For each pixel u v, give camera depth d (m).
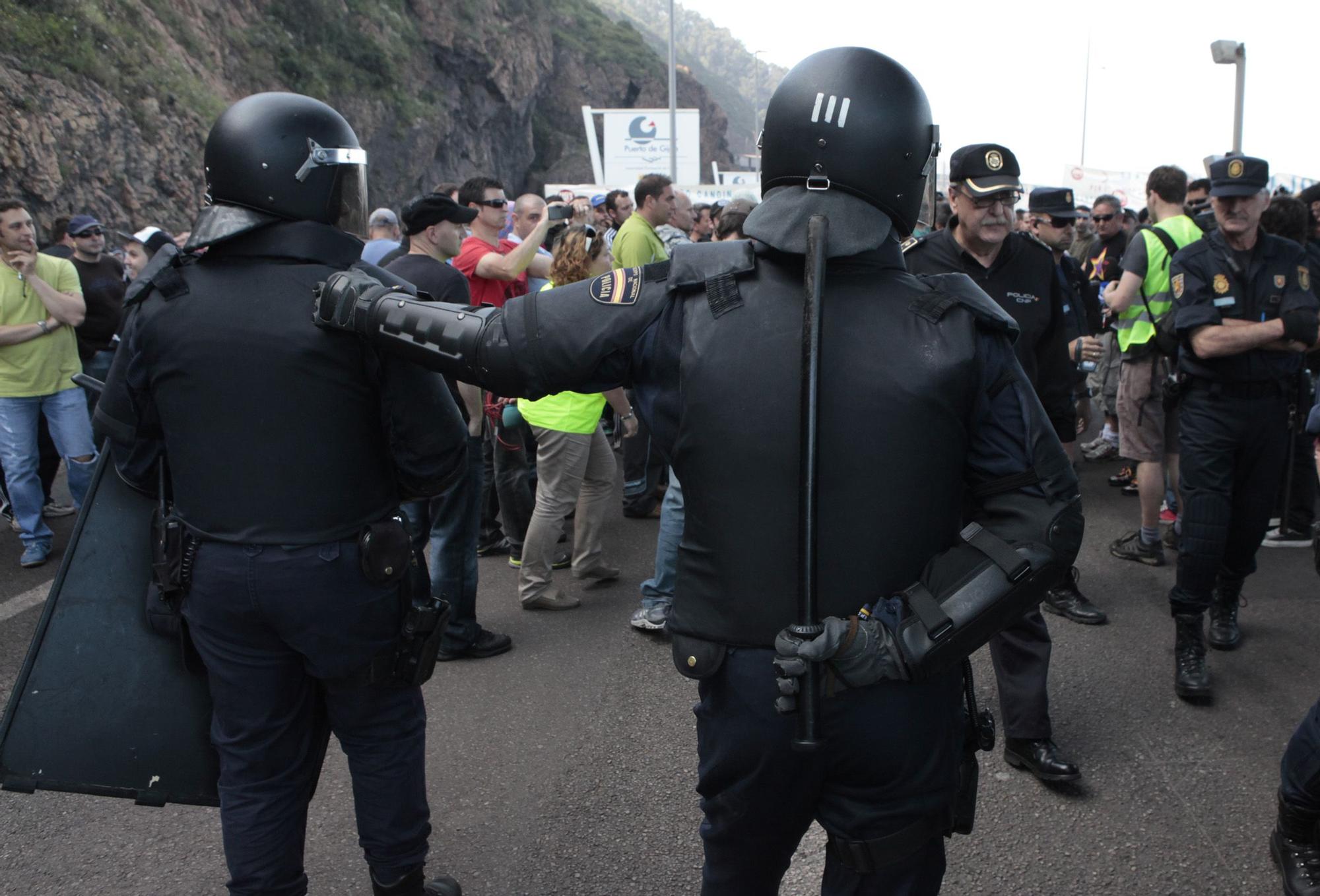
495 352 1.54
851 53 1.49
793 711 1.34
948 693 1.50
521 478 4.94
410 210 3.71
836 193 1.46
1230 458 3.37
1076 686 3.57
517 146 54.22
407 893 2.13
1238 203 3.19
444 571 3.80
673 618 1.53
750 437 1.41
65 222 6.09
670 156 27.92
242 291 1.83
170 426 1.87
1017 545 1.39
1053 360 3.12
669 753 3.16
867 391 1.39
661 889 2.48
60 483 6.90
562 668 3.82
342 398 1.85
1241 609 4.28
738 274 1.48
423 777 2.13
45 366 5.08
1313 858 2.40
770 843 1.55
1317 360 4.65
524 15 54.03
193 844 2.71
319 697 2.06
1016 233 3.11
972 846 2.64
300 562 1.84
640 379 1.54
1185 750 3.11
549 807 2.86
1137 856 2.58
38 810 2.87
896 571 1.41
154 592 1.97
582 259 4.30
